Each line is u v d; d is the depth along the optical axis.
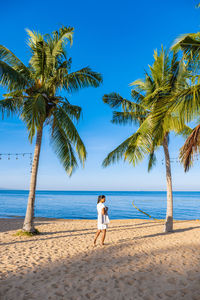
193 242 6.91
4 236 8.18
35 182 8.77
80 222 14.02
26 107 7.12
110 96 10.18
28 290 3.12
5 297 2.89
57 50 8.45
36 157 8.84
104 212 6.43
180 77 6.61
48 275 3.72
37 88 8.71
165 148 9.91
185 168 5.23
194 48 4.62
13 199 54.84
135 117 10.52
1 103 7.71
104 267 4.18
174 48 4.95
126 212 27.03
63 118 8.55
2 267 4.13
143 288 3.24
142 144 7.56
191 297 2.96
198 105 4.59
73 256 5.04
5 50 7.86
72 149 9.95
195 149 4.92
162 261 4.63
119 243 6.75
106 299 2.89
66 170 9.80
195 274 3.82
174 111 4.89
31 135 6.51
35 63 8.73
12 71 7.07
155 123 5.21
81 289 3.18
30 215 8.58
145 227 11.22
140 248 5.98
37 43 8.24
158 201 52.22
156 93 7.00
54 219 15.91
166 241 7.11
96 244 6.57
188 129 10.03
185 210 30.16
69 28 8.59
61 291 3.11
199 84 4.61
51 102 8.84
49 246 6.23
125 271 3.96
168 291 3.14
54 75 8.76
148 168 12.20
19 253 5.31
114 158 8.90
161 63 8.41
